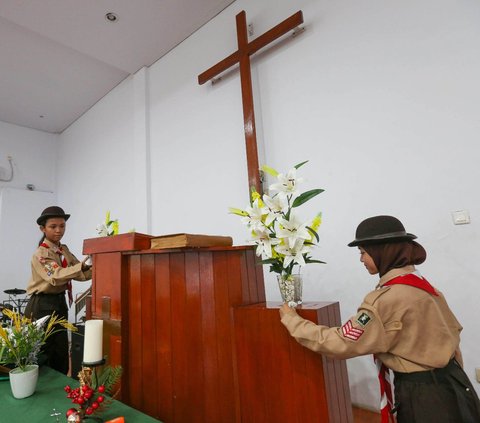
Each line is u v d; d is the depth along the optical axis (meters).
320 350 1.07
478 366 1.83
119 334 1.50
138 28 3.59
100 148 5.11
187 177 3.61
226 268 1.38
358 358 2.26
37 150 6.05
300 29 2.76
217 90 3.42
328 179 2.50
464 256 1.90
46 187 6.05
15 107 5.27
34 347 1.33
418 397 1.02
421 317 1.05
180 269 1.40
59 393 1.28
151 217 3.97
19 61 4.22
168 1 3.27
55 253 2.32
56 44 3.97
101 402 1.04
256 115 3.01
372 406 2.18
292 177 1.36
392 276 1.13
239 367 1.32
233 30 3.33
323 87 2.60
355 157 2.38
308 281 2.52
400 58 2.23
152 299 1.46
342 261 2.38
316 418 1.14
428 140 2.08
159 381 1.42
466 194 1.92
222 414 1.27
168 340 1.40
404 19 2.24
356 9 2.47
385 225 1.17
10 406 1.17
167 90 3.98
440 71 2.07
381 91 2.30
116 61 4.14
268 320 1.27
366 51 2.39
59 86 4.80
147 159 4.08
